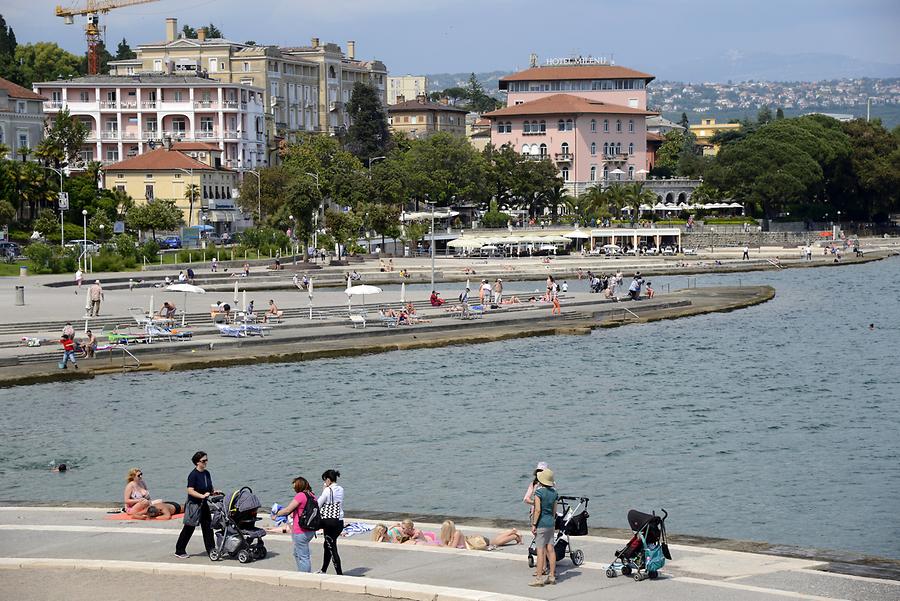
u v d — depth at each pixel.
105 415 85.31
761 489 66.94
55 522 49.06
